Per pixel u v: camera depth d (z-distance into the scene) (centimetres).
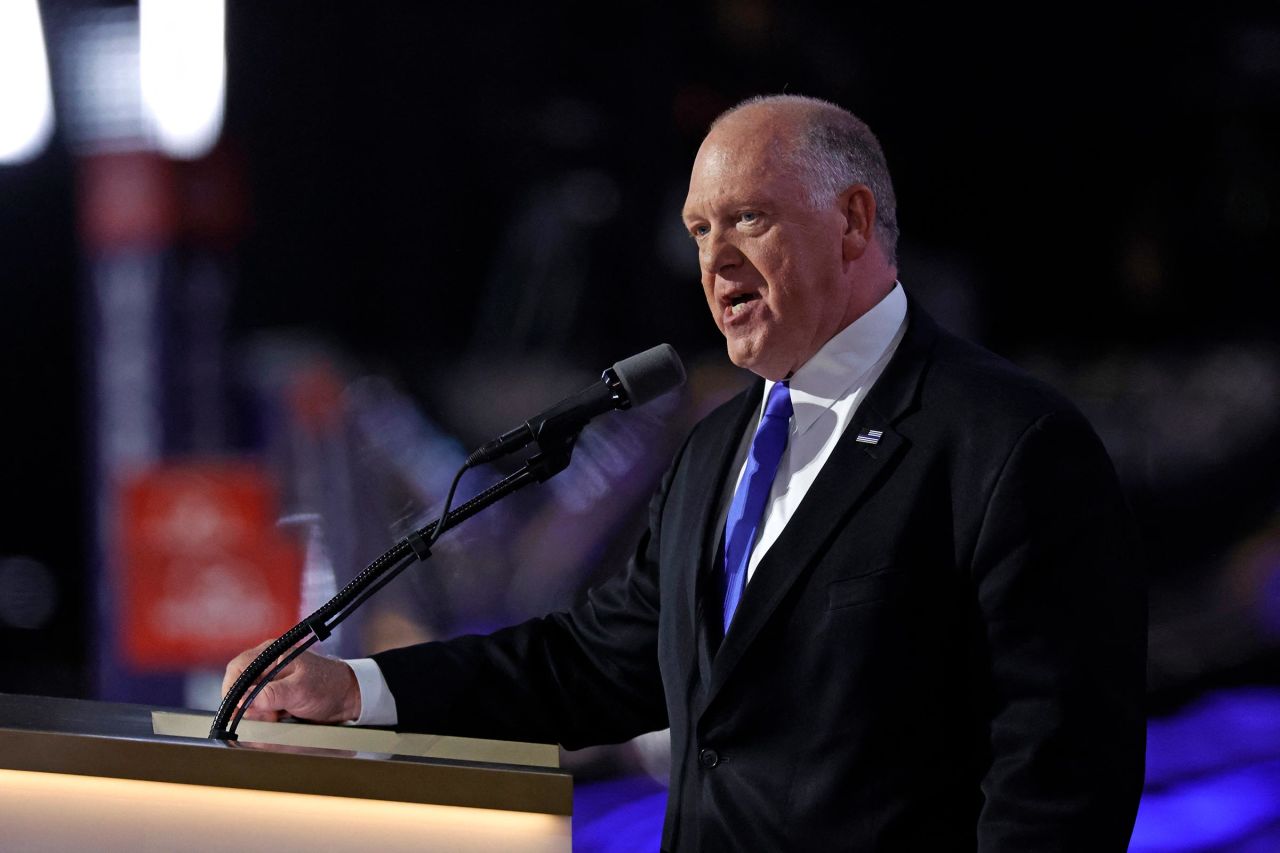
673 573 686
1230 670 2231
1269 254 2706
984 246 2828
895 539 607
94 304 2162
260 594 1928
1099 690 570
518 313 2506
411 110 2595
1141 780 580
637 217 2523
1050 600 579
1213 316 2714
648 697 744
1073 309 2795
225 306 2242
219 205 2250
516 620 1945
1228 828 1755
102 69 2217
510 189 2597
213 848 492
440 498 2058
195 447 2114
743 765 621
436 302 2609
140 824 493
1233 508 2478
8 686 2467
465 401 2430
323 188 2577
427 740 596
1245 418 2523
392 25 2556
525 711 738
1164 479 2505
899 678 599
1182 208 2758
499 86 2581
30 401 2664
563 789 494
